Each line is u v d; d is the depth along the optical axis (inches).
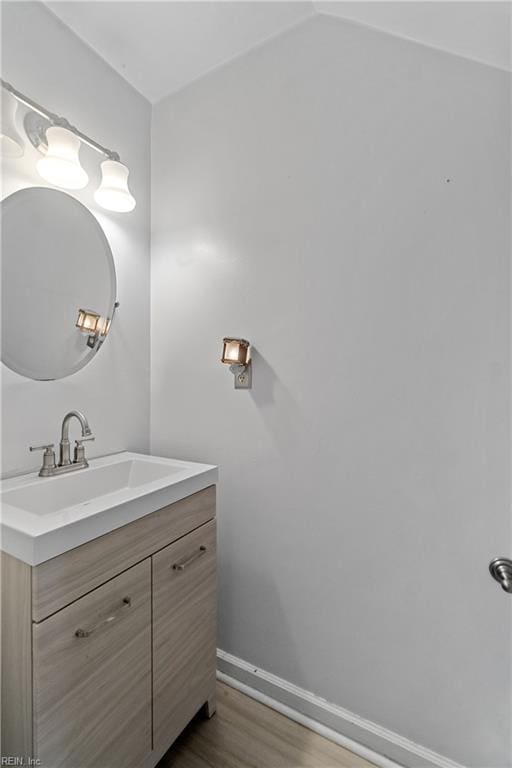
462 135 39.8
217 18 49.6
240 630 56.2
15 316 45.3
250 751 46.0
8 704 30.4
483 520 39.8
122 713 35.8
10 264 44.7
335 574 48.6
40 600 28.6
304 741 47.4
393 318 44.2
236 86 55.6
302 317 50.4
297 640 51.4
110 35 52.2
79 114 52.6
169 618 42.1
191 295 60.9
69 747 30.8
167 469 51.8
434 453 42.1
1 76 43.4
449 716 41.7
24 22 45.5
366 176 45.5
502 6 27.9
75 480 47.1
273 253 52.7
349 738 46.8
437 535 42.1
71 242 51.7
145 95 63.6
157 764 44.1
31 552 28.3
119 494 38.3
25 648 28.9
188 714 45.0
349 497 47.4
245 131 54.8
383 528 45.3
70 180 46.6
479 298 39.4
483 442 39.6
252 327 54.7
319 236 48.9
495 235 38.4
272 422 53.0
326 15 47.8
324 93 48.2
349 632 47.6
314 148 49.1
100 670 33.6
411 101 42.4
